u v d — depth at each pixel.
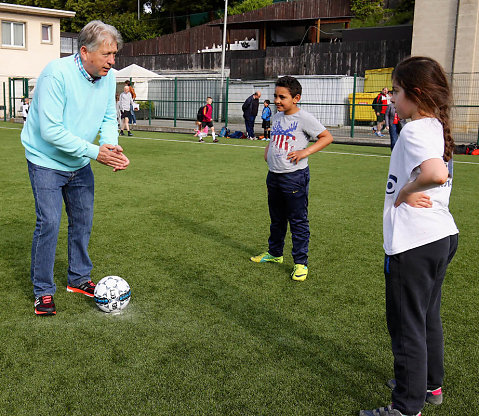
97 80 3.07
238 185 7.97
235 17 36.31
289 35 34.09
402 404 2.05
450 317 3.29
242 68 29.05
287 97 3.77
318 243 4.94
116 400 2.30
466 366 2.67
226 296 3.57
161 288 3.68
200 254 4.50
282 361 2.69
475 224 5.83
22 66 26.88
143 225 5.42
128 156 11.38
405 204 1.98
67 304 3.38
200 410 2.24
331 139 3.80
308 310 3.37
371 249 4.77
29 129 3.08
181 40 39.25
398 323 2.03
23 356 2.67
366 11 29.67
